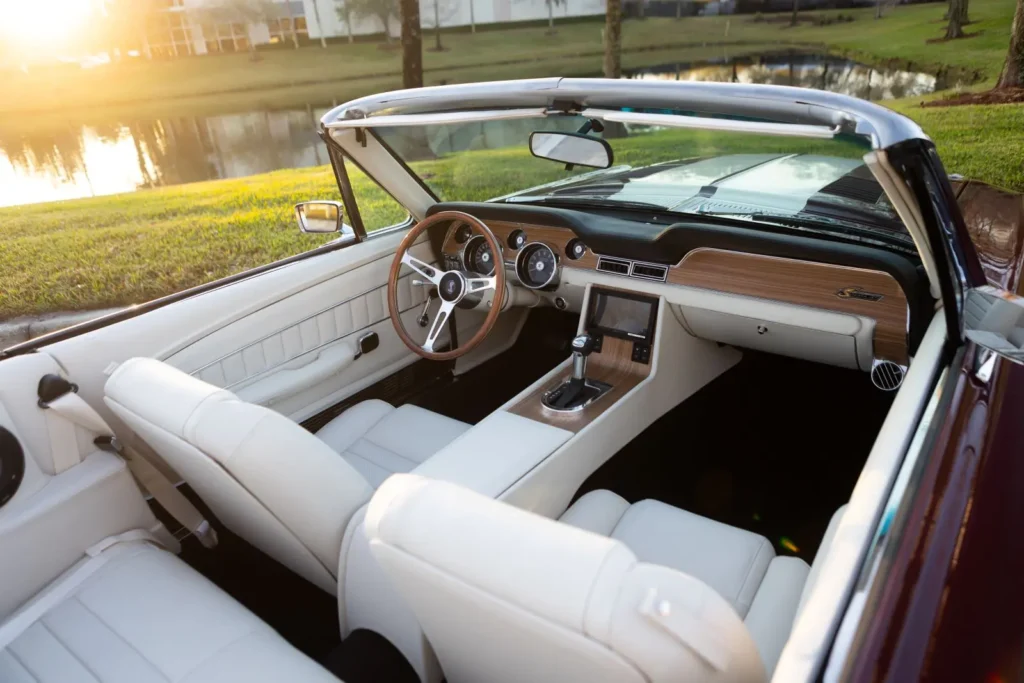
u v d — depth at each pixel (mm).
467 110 1932
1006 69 9180
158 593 1448
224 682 1192
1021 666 1009
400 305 2832
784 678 776
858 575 930
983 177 7219
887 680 804
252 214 9398
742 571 1481
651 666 693
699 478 2510
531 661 889
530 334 3367
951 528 1063
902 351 2027
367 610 1303
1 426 1551
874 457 1191
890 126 1208
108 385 1424
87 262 8039
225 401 1262
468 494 881
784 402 2916
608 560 731
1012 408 1434
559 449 1881
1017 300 1322
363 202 2805
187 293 2213
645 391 2303
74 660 1287
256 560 1988
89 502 1653
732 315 2256
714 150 2576
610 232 2418
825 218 2146
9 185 9883
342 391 2662
